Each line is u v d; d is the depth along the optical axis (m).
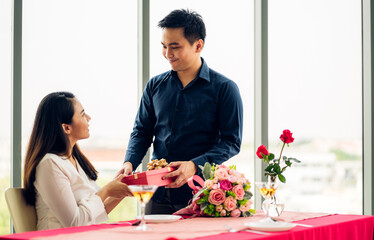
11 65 3.01
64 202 2.10
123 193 2.18
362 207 4.10
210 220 2.11
